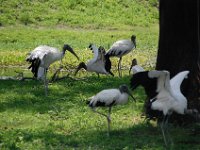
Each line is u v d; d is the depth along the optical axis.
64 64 24.59
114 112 15.07
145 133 13.05
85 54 27.39
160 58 13.97
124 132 13.09
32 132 13.02
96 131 13.14
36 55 17.47
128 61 26.33
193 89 13.62
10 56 26.61
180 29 13.62
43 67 18.17
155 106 11.81
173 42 13.70
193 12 13.60
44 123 14.07
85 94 17.69
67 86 19.03
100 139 12.43
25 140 12.37
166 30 13.77
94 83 19.44
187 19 13.57
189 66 13.62
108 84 19.19
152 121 13.88
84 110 15.35
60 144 12.07
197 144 12.20
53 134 12.84
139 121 14.20
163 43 13.86
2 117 14.69
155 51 29.70
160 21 14.01
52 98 17.02
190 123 13.37
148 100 14.00
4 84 19.42
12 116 14.78
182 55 13.63
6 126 13.91
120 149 11.60
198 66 13.75
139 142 12.16
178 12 13.58
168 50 13.77
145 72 11.30
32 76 22.47
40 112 15.28
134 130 13.25
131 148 11.62
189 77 13.61
